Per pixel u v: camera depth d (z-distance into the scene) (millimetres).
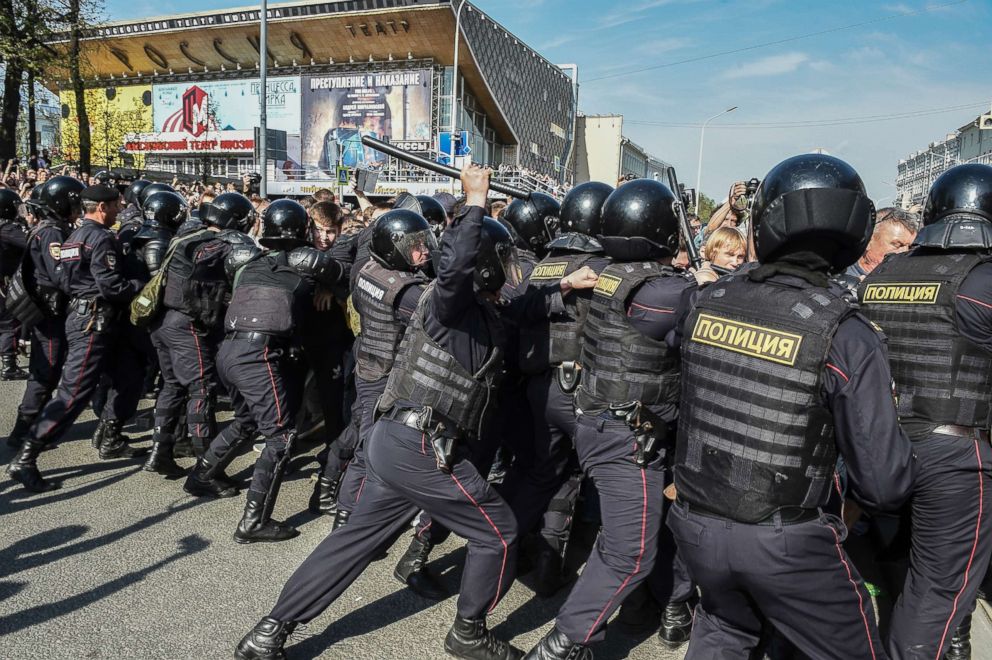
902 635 2717
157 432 4824
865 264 4199
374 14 40375
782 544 1934
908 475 1876
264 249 4219
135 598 3342
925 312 2699
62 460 5094
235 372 3926
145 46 47312
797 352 1908
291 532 4031
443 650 3049
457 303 2568
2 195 6254
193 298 4508
